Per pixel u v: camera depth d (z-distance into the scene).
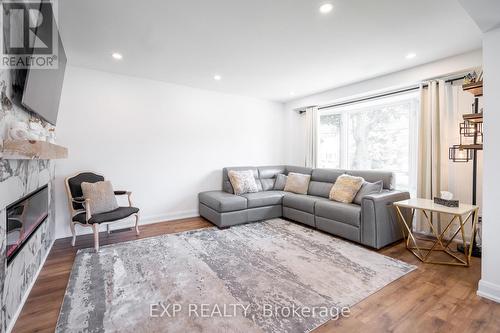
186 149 4.24
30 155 1.42
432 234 3.24
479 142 2.86
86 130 3.36
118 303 1.78
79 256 2.59
